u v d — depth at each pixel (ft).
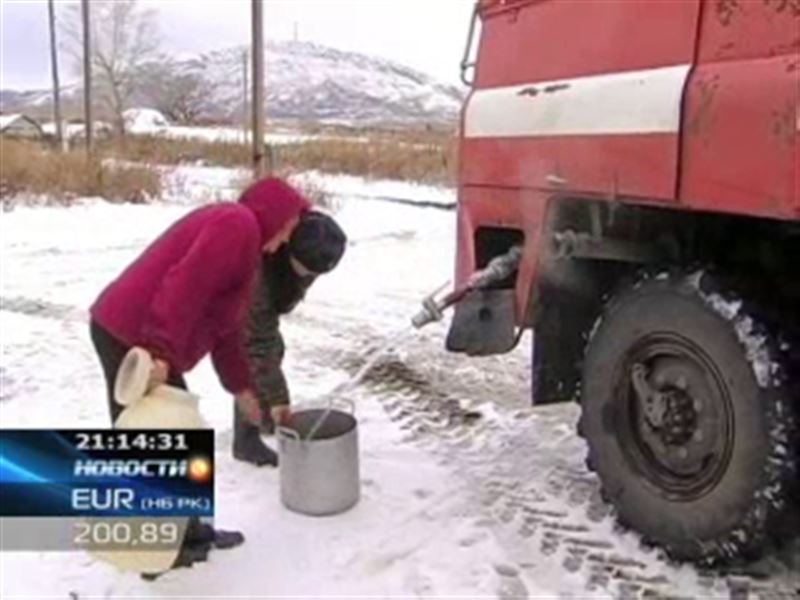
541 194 12.21
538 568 11.07
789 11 8.96
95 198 56.29
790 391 9.84
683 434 10.84
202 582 10.77
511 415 16.81
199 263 9.84
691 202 9.85
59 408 16.99
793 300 10.64
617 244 11.74
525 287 12.76
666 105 10.07
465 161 13.97
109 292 10.51
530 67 12.53
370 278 32.14
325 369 20.17
